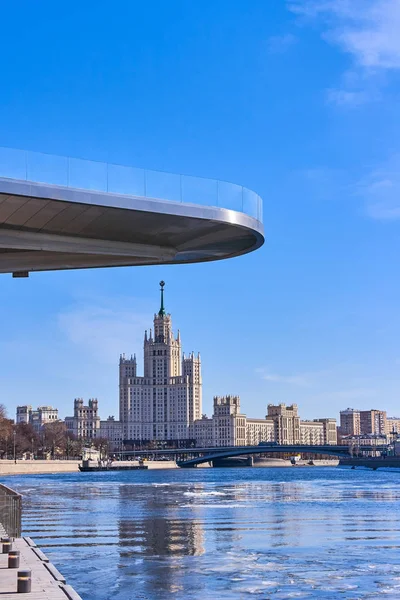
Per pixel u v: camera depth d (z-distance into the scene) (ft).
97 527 299.58
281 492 575.38
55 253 222.48
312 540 256.73
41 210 191.21
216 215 202.28
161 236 218.18
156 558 215.92
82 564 205.57
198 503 446.19
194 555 221.66
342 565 204.64
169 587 175.22
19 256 224.12
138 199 192.65
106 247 217.77
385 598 164.45
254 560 213.25
